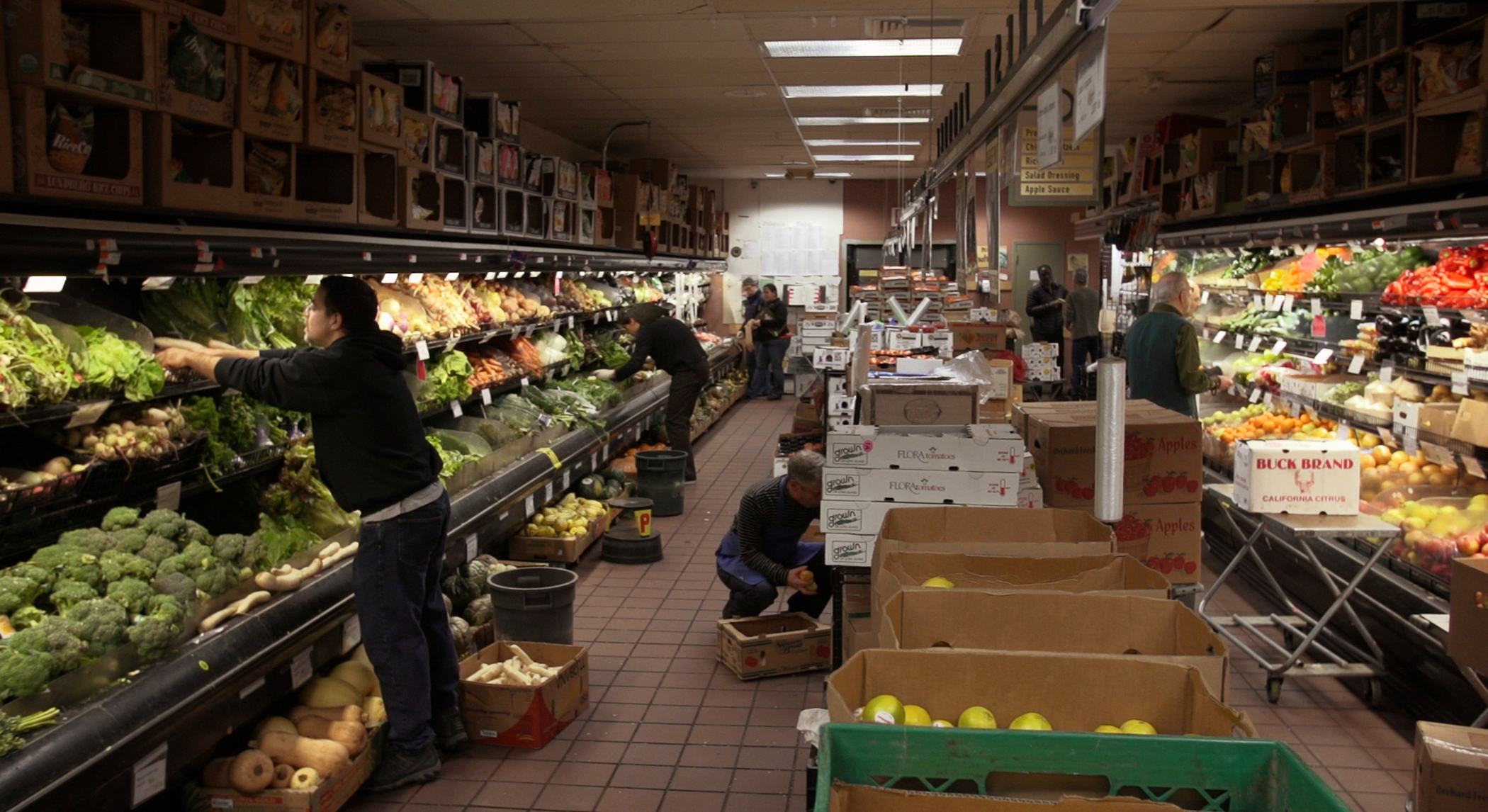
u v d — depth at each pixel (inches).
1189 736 62.4
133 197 125.0
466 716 162.2
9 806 94.6
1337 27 258.5
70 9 122.5
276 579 143.9
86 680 111.3
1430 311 217.0
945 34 266.8
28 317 121.7
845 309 745.6
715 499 339.9
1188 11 242.7
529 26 255.1
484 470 226.4
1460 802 91.3
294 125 157.8
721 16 245.1
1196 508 153.3
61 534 126.2
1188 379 223.3
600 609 229.3
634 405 365.7
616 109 394.9
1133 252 397.1
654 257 424.8
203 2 138.0
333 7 167.6
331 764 135.9
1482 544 169.5
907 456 134.0
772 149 538.9
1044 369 397.7
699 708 176.6
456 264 215.3
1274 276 299.7
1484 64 166.1
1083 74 131.1
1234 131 301.0
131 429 131.6
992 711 79.0
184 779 135.9
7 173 107.7
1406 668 174.1
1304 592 215.6
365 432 141.2
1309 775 57.6
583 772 153.2
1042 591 101.3
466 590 204.8
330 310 140.5
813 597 205.3
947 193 747.4
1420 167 186.1
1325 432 247.0
